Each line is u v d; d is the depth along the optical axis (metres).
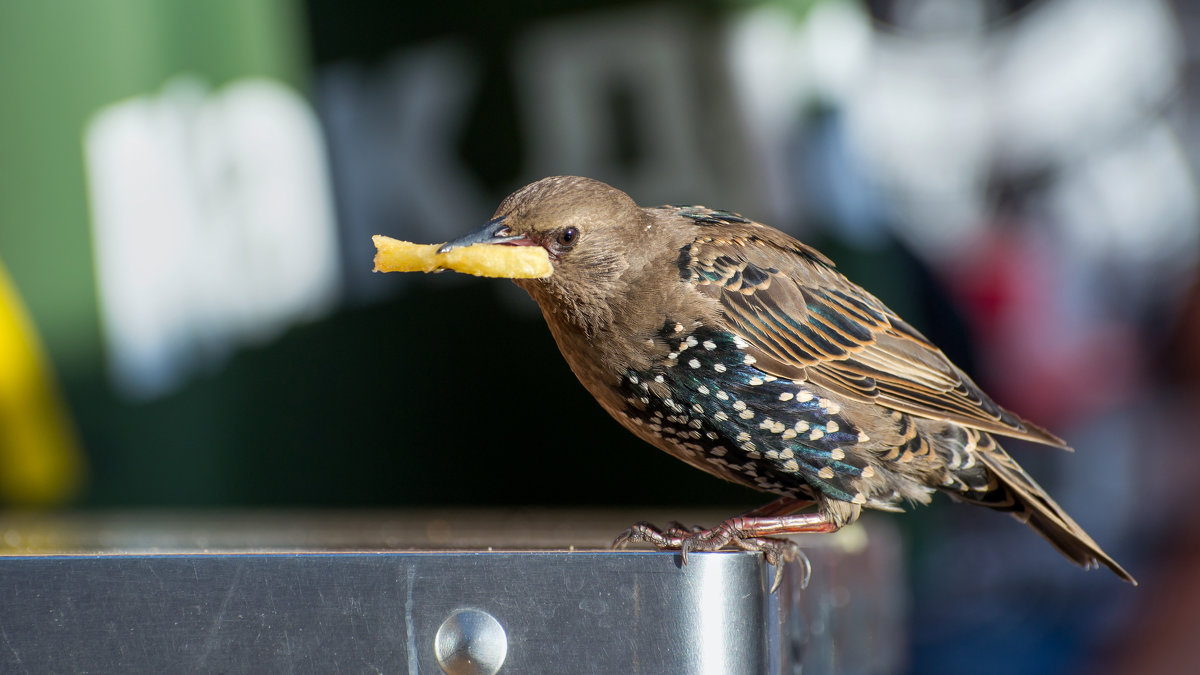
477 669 2.75
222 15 8.46
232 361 8.57
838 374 4.80
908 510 9.49
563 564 2.77
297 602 2.80
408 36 8.51
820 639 4.09
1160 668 6.73
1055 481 10.36
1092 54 10.78
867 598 5.04
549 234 4.57
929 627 9.30
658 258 4.71
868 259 8.80
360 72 8.52
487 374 8.87
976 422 4.86
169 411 8.46
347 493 8.69
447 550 2.92
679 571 2.74
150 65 8.37
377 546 3.91
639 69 8.40
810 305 4.88
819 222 8.55
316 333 8.69
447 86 8.52
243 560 2.82
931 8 10.59
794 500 5.17
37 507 8.23
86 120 8.30
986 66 10.68
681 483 8.92
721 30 8.34
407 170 8.53
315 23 8.52
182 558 2.83
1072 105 10.79
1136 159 10.88
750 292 4.75
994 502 5.21
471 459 8.84
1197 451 7.88
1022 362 10.62
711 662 2.73
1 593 2.83
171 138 8.43
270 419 8.62
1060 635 8.97
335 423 8.70
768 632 2.80
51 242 8.30
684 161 8.37
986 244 10.65
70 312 8.32
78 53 8.29
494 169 8.50
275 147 8.52
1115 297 10.82
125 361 8.39
